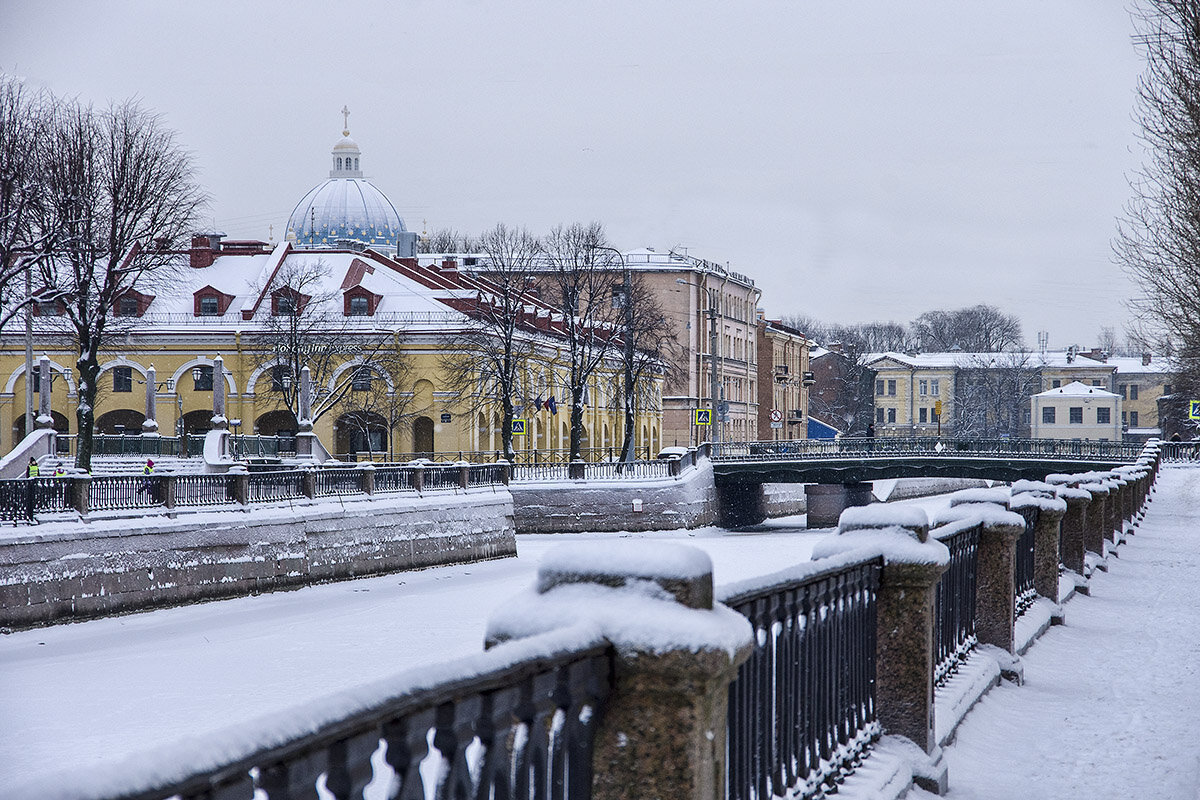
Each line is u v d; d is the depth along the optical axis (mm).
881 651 7570
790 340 122375
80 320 45562
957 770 7852
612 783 4160
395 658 26297
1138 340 39062
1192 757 7938
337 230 105750
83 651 26656
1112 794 7227
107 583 30047
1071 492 17266
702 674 4020
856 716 7148
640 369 70062
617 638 4066
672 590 4156
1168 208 31062
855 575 7035
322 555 38188
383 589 38375
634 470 61688
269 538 35844
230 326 68125
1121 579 18984
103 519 30312
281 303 67375
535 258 74062
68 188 44812
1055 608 13969
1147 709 9453
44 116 45812
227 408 67625
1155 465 51562
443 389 66125
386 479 42969
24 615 27781
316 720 2672
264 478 36625
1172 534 28719
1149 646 12508
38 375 67250
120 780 2146
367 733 2928
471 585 40250
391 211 108562
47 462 46406
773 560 47281
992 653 10562
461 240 121938
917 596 7516
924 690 7477
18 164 42906
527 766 3643
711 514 65750
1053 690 10312
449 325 66625
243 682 23719
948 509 10883
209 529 33562
